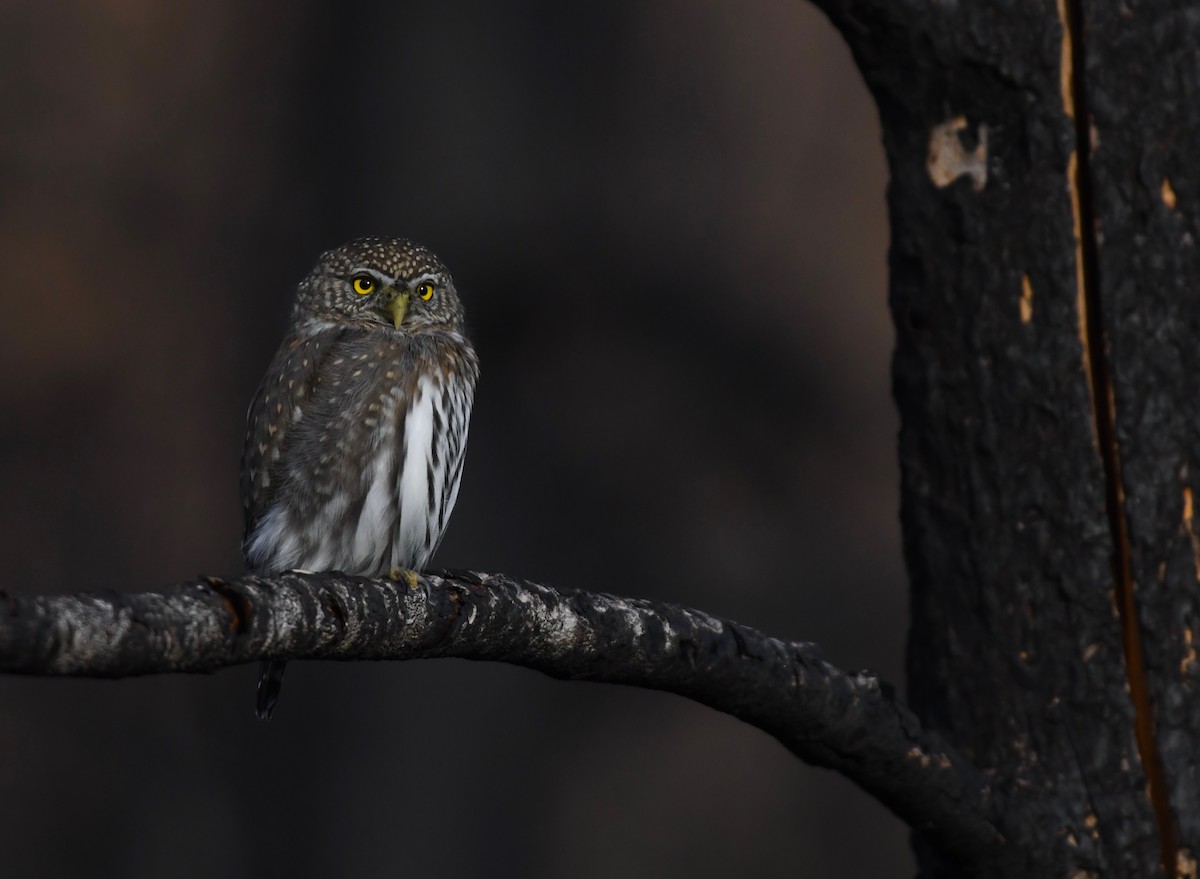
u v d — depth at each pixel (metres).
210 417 18.17
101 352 18.61
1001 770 4.82
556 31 14.92
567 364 15.13
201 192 18.27
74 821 17.66
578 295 15.04
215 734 17.55
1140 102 4.76
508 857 14.15
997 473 4.87
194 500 18.50
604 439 15.38
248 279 17.20
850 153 17.94
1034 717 4.80
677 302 16.17
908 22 4.84
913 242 4.99
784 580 17.42
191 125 18.52
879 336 17.92
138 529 18.48
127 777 17.67
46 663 3.20
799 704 4.50
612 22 15.61
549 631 4.31
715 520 16.77
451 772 13.80
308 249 14.96
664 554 15.95
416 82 14.15
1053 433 4.81
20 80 18.70
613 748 17.06
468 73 14.23
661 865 17.03
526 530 14.73
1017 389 4.85
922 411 5.00
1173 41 4.77
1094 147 4.77
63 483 18.55
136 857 17.33
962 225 4.91
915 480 5.02
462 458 7.54
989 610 4.88
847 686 4.57
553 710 15.32
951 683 4.92
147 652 3.38
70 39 18.70
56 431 18.62
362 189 14.27
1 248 18.50
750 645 4.48
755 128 17.45
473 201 14.17
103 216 18.64
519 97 14.45
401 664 13.86
